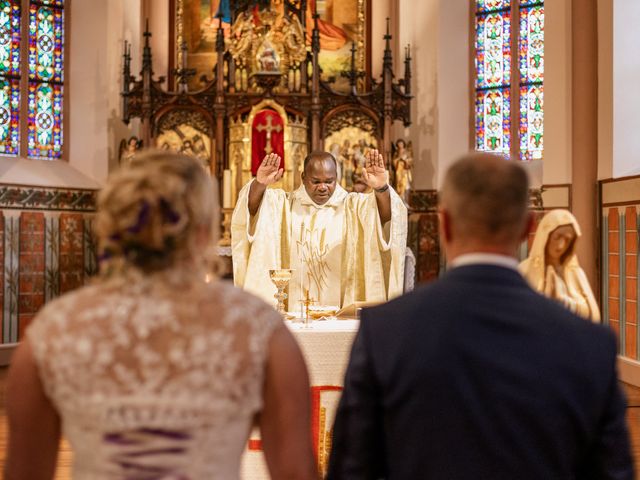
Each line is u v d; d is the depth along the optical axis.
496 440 1.57
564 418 1.58
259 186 4.76
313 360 3.99
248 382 1.48
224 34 11.62
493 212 1.67
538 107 10.89
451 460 1.58
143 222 1.48
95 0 11.29
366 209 4.87
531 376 1.58
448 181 1.73
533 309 1.65
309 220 4.95
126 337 1.43
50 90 11.19
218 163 10.53
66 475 4.88
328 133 10.68
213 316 1.48
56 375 1.44
